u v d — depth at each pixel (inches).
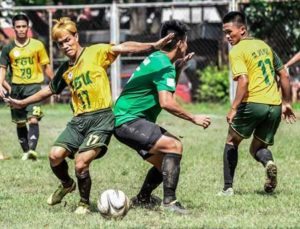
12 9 1884.8
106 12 1982.0
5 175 928.9
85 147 660.7
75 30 671.8
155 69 666.8
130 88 681.0
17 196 782.5
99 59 669.3
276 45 1861.5
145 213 677.9
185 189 821.2
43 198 767.7
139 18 1991.9
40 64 1097.4
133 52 666.8
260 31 1861.5
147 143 671.8
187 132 1401.3
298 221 637.3
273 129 772.6
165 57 671.1
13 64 1091.3
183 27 679.1
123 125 676.7
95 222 635.5
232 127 772.0
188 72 1910.7
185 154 1109.1
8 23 1946.4
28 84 1089.4
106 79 673.6
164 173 673.6
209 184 856.9
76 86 671.1
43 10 1924.2
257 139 776.9
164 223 629.0
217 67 1910.7
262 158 767.1
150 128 672.4
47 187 847.1
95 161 1040.2
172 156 671.8
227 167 780.6
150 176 713.6
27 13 1980.8
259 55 762.2
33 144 1070.4
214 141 1263.5
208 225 618.8
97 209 698.2
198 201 744.3
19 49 1087.6
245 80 746.8
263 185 846.5
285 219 645.9
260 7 1835.6
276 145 1190.9
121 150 1146.7
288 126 1465.3
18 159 1083.9
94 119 667.4
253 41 768.3
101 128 665.0
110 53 669.9
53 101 1929.1
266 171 757.9
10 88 1090.7
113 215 647.1
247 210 694.5
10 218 666.8
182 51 681.0
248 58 757.9
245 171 951.0
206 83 1891.0
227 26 772.6
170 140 671.8
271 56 772.6
